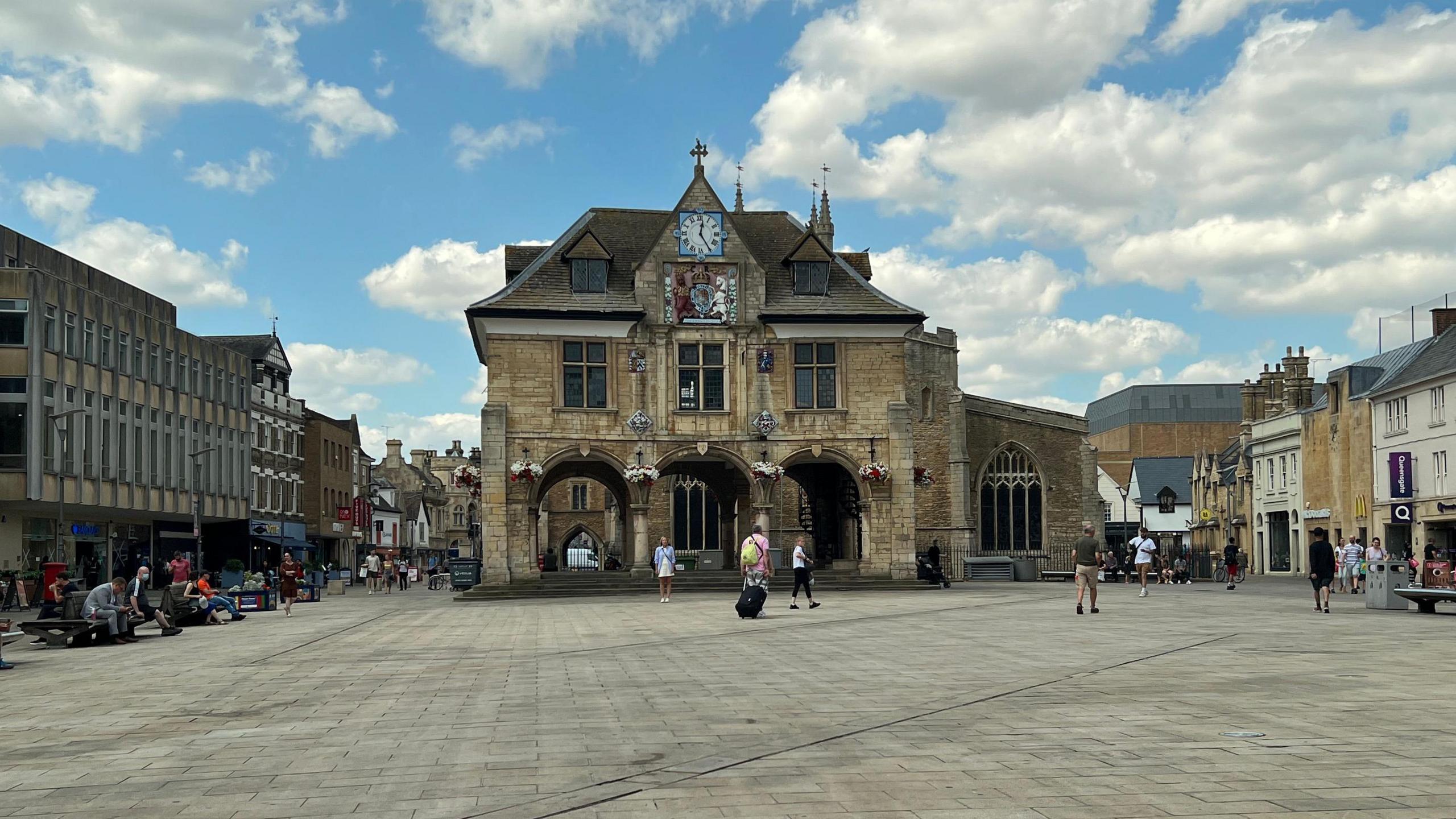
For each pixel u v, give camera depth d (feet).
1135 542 134.21
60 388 165.48
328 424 293.84
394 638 82.53
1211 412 418.51
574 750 35.65
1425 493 178.09
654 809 27.73
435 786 30.94
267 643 82.58
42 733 41.65
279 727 41.52
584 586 138.51
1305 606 107.45
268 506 254.27
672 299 146.20
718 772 31.83
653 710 43.73
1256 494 246.06
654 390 145.07
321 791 30.63
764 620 91.97
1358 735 36.11
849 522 162.91
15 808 29.25
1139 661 57.62
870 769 31.89
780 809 27.48
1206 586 168.86
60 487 159.22
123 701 50.52
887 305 148.87
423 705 46.62
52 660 73.26
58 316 165.58
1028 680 50.83
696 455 145.38
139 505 188.85
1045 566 216.74
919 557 170.09
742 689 49.39
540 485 143.43
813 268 150.20
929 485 148.66
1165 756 33.04
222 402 223.30
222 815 28.07
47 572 140.56
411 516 411.34
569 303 144.56
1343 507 204.23
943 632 77.77
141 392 191.11
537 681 53.47
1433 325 197.16
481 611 114.32
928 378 218.38
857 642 71.31
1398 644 65.67
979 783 29.91
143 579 91.25
